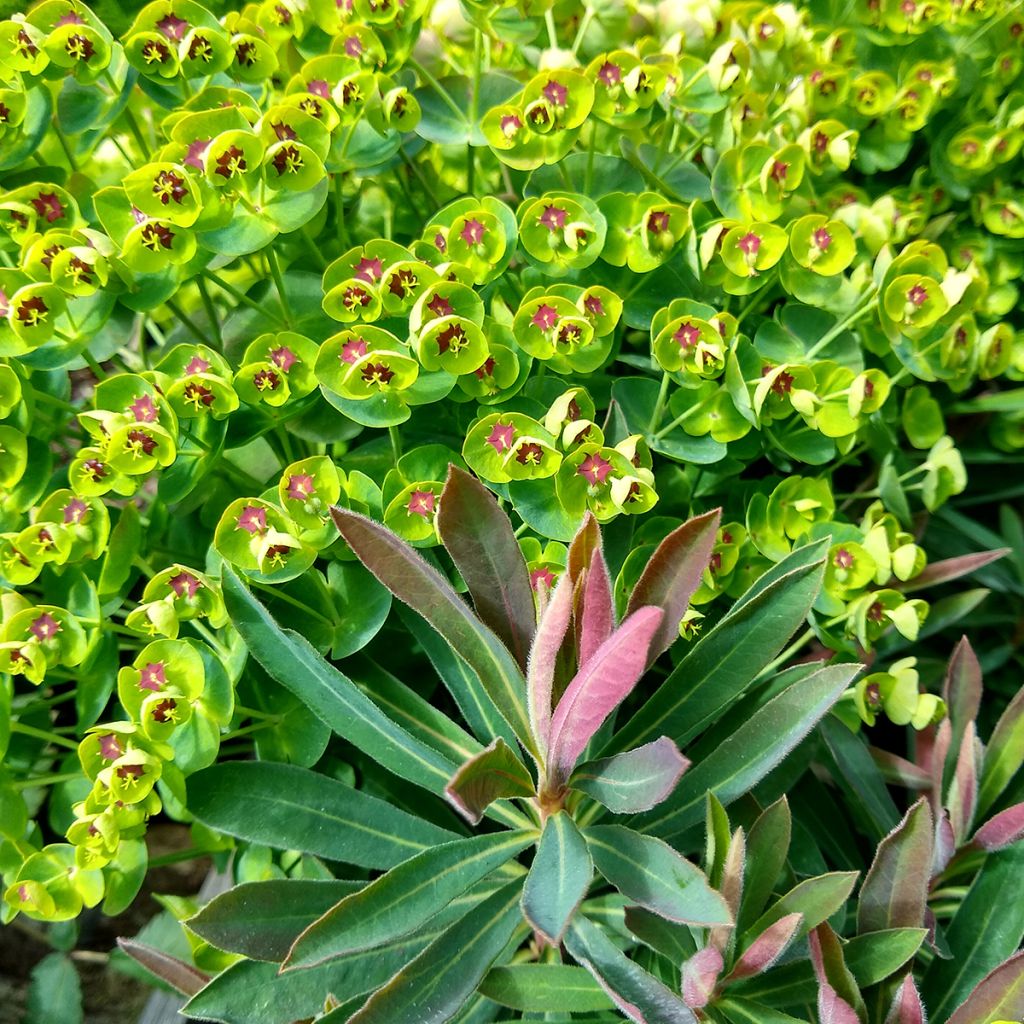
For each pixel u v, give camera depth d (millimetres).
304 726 282
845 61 352
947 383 348
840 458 330
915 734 309
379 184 333
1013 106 353
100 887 264
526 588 247
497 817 266
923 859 245
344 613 281
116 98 288
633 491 266
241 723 295
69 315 273
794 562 260
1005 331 318
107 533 270
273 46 303
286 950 242
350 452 304
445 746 274
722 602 312
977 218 355
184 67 282
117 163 344
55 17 280
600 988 242
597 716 220
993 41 356
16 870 272
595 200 304
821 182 359
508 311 293
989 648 351
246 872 283
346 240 306
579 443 269
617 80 290
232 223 274
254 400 275
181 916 277
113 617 307
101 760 255
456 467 233
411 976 232
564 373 281
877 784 287
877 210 328
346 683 252
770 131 325
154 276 277
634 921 249
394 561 233
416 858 239
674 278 307
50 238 261
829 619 303
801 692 249
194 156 268
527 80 340
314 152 272
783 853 247
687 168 331
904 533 301
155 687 259
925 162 372
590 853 230
